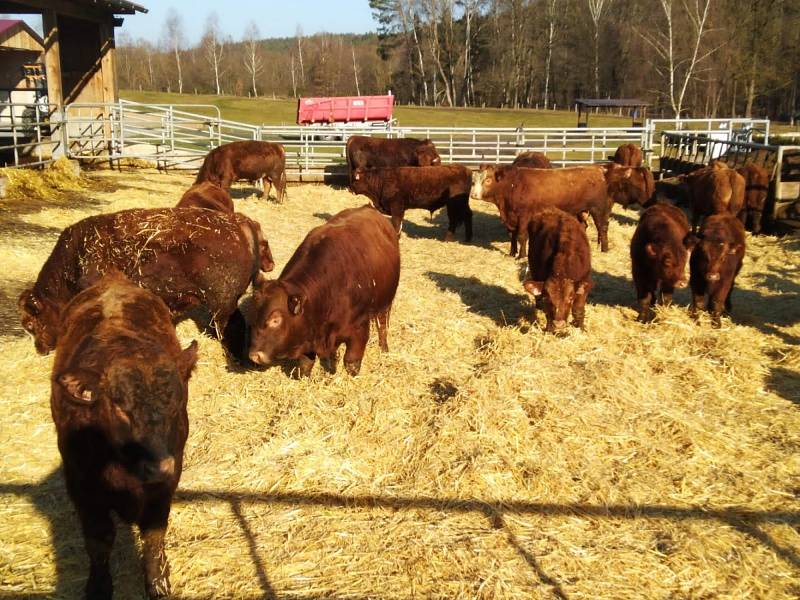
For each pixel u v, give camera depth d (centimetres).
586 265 747
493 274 1030
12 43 2255
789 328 786
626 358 663
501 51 7138
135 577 382
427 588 378
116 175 1808
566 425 537
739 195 1244
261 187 1866
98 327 356
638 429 540
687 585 382
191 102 5831
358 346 618
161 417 302
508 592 373
